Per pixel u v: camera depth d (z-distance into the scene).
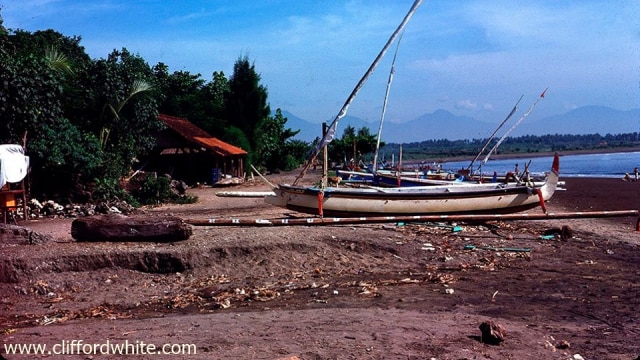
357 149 71.44
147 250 13.41
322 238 15.09
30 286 12.00
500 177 38.56
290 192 19.02
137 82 30.59
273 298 11.20
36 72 22.16
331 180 34.41
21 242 13.98
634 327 8.91
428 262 14.31
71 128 23.94
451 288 11.70
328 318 9.07
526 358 7.23
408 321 8.81
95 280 12.55
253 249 14.05
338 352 7.18
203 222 16.14
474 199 19.38
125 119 30.80
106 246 13.81
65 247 13.61
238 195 19.75
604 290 11.50
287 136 68.06
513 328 8.61
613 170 74.50
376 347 7.39
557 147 190.88
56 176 23.03
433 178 40.12
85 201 23.30
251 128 55.91
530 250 15.57
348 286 12.01
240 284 12.38
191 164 41.09
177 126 40.97
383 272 13.41
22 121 21.47
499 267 13.79
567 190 38.97
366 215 18.72
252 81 55.44
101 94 29.33
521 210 20.12
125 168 30.14
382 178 32.28
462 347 7.50
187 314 10.16
